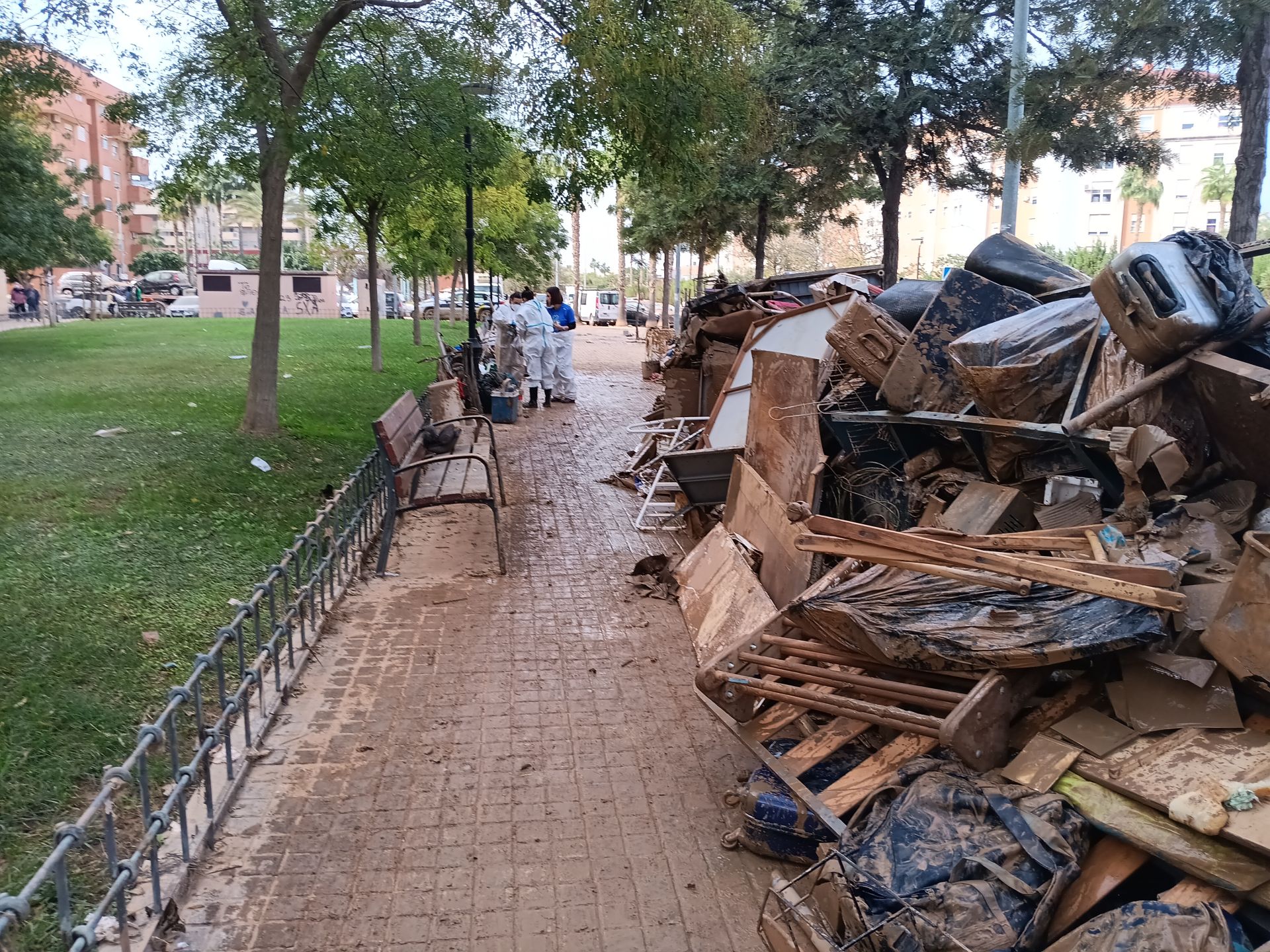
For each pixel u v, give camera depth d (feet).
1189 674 10.21
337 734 15.39
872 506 19.11
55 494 27.40
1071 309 15.93
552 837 12.67
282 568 16.87
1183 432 13.55
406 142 41.16
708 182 47.01
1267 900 8.16
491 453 40.06
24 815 12.17
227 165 42.32
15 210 73.77
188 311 156.46
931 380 17.66
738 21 37.55
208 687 16.29
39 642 17.02
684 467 24.29
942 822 9.91
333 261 182.60
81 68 49.73
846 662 12.57
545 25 37.19
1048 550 12.36
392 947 10.54
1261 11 23.73
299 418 42.11
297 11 40.29
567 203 41.11
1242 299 12.85
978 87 46.65
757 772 12.97
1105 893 8.90
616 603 22.09
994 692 10.68
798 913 9.89
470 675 17.87
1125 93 27.86
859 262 180.45
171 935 10.56
